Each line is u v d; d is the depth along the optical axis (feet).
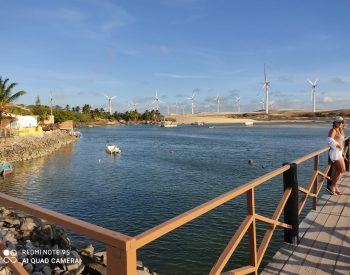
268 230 16.83
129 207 72.23
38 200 82.02
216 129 512.63
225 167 128.47
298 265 16.28
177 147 221.05
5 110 185.68
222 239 50.49
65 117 379.35
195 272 41.60
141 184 97.45
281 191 78.02
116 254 6.57
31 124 232.53
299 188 20.79
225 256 12.20
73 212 69.87
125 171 124.67
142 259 44.57
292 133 368.68
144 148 217.77
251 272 14.40
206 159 154.51
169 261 44.09
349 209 24.16
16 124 204.74
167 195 82.48
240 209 63.87
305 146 215.31
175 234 52.26
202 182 98.48
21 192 91.86
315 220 22.27
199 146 225.56
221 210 63.31
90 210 70.90
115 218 64.85
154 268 42.32
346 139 38.34
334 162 27.86
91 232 6.96
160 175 112.57
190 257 45.21
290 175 18.43
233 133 386.32
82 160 161.89
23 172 126.31
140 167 134.21
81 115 603.26
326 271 15.62
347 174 36.37
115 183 100.58
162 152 191.52
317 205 25.59
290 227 18.56
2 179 111.55
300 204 22.07
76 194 87.04
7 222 31.55
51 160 162.30
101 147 231.30
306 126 568.41
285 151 185.98
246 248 45.75
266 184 85.40
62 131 302.45
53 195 86.99
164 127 620.08
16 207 9.04
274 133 373.40
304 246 18.39
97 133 408.67
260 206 66.33
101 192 88.33
